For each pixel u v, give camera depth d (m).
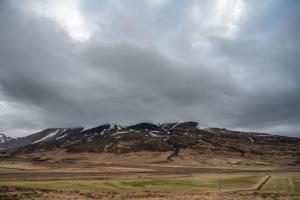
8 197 47.03
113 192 59.75
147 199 52.38
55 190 57.84
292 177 110.50
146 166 197.38
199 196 57.91
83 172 115.38
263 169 183.75
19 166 145.75
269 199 56.31
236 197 57.84
